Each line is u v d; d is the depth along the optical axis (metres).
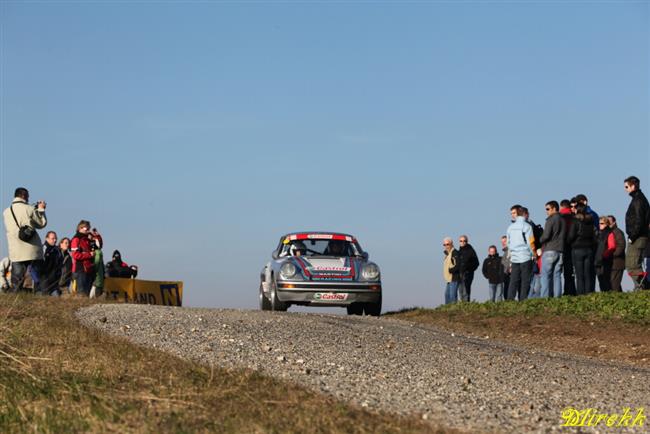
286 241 21.38
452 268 23.14
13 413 6.98
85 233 19.80
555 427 7.19
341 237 21.45
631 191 18.28
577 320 16.61
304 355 10.77
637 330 15.34
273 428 6.31
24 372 8.41
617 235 18.94
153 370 8.59
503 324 17.25
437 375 9.77
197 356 10.17
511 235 19.92
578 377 10.38
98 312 14.94
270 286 20.86
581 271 19.09
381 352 11.52
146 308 16.36
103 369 8.61
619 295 17.67
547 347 14.91
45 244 19.42
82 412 6.87
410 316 19.66
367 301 20.00
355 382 8.90
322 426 6.43
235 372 8.60
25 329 11.31
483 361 11.28
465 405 7.92
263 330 13.34
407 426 6.60
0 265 19.20
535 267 21.39
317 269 19.94
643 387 9.83
